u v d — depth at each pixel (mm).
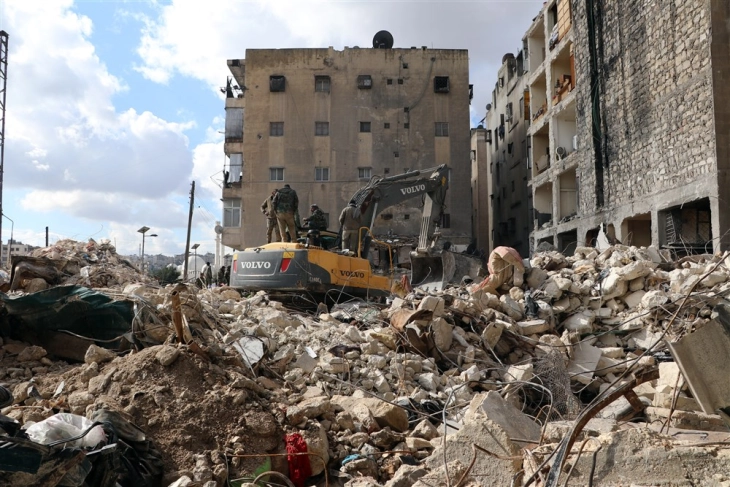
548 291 11836
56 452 4027
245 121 40344
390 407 6688
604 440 4129
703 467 3758
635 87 22016
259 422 5801
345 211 16281
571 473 4051
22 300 7773
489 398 5500
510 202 41125
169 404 5820
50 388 6445
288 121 40312
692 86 18547
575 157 27359
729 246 16719
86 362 6926
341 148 40188
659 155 20391
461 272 17125
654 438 4031
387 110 40469
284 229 15586
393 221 38938
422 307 9672
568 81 29156
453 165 40125
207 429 5652
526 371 8430
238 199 40906
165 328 7621
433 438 6395
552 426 5117
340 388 7754
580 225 26625
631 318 10758
